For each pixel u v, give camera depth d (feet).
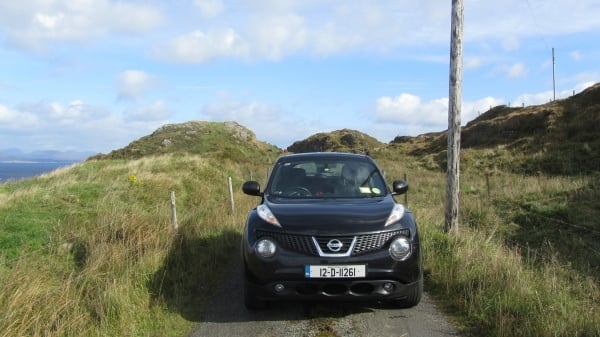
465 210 48.60
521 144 132.46
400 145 229.86
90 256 23.93
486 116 199.62
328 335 16.60
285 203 20.25
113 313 17.28
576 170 97.71
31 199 38.45
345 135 295.69
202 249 27.84
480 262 22.25
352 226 17.80
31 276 19.43
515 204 52.01
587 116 130.41
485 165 119.44
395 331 16.87
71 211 35.78
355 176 22.79
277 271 17.34
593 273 26.27
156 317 18.04
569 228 40.19
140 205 43.75
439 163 139.95
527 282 19.62
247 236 18.60
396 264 17.57
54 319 16.06
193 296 20.95
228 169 87.25
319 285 17.31
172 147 194.49
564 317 16.39
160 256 23.89
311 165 23.59
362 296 17.49
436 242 27.48
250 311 19.17
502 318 16.38
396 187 22.90
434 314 18.48
